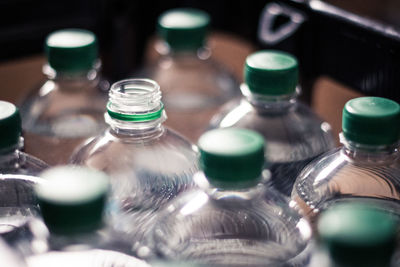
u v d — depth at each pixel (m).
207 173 0.47
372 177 0.54
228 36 0.78
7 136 0.52
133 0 0.74
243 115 0.62
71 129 0.65
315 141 0.62
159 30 0.69
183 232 0.50
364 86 0.59
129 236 0.50
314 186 0.55
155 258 0.49
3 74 0.72
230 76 0.74
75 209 0.44
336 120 0.65
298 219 0.51
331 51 0.62
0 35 0.70
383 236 0.40
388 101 0.51
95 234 0.45
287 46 0.65
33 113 0.66
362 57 0.59
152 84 0.54
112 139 0.56
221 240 0.50
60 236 0.45
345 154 0.55
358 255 0.40
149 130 0.56
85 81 0.64
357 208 0.43
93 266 0.46
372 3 0.67
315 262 0.44
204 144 0.47
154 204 0.55
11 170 0.55
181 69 0.73
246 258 0.50
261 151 0.47
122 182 0.55
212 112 0.70
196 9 0.75
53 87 0.67
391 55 0.57
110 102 0.54
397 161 0.53
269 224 0.50
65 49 0.61
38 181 0.54
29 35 0.71
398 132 0.50
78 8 0.72
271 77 0.56
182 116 0.69
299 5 0.64
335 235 0.41
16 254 0.47
